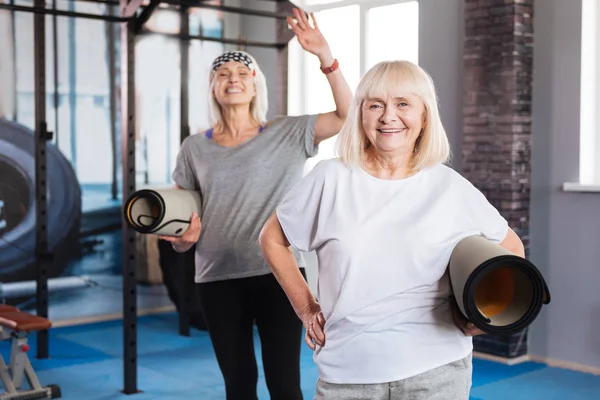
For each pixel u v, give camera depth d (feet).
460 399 5.84
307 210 6.17
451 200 5.84
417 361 5.70
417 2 18.78
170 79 22.88
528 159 16.67
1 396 13.91
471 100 17.08
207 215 9.67
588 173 16.12
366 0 20.29
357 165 6.01
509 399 14.16
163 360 17.56
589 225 15.78
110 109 21.89
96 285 21.80
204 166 9.79
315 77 22.33
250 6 23.15
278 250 6.53
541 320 16.69
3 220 20.30
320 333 6.07
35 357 17.84
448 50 17.84
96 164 21.71
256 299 9.49
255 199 9.53
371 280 5.72
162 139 22.81
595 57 16.06
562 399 14.16
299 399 9.30
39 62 17.31
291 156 9.70
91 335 20.10
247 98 9.78
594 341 15.80
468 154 17.22
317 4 21.62
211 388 15.26
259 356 17.93
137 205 9.85
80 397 14.64
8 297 20.43
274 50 22.43
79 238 21.48
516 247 6.14
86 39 21.36
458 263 5.51
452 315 5.87
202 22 22.91
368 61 20.54
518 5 16.19
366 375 5.78
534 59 16.57
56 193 21.06
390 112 5.82
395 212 5.82
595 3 15.97
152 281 22.72
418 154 6.01
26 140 20.62
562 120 16.17
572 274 16.11
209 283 9.58
